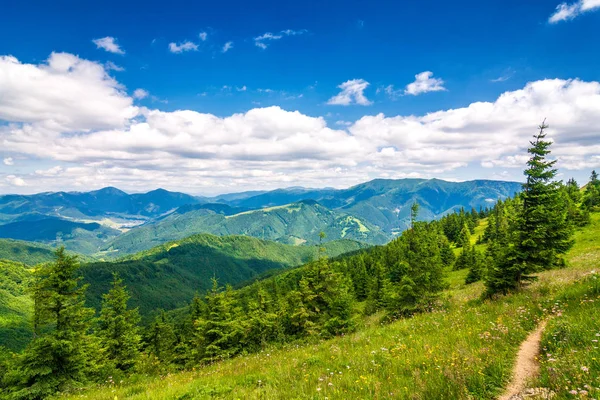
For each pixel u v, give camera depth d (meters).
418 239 70.06
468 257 73.38
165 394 9.37
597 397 5.09
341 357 11.41
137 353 38.19
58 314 19.58
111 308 39.41
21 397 16.56
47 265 19.73
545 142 22.45
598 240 58.81
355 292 72.50
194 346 34.66
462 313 16.64
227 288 38.50
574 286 15.82
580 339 8.25
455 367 7.72
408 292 26.02
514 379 7.15
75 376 18.56
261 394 8.24
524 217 21.94
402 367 8.94
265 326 29.78
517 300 17.16
